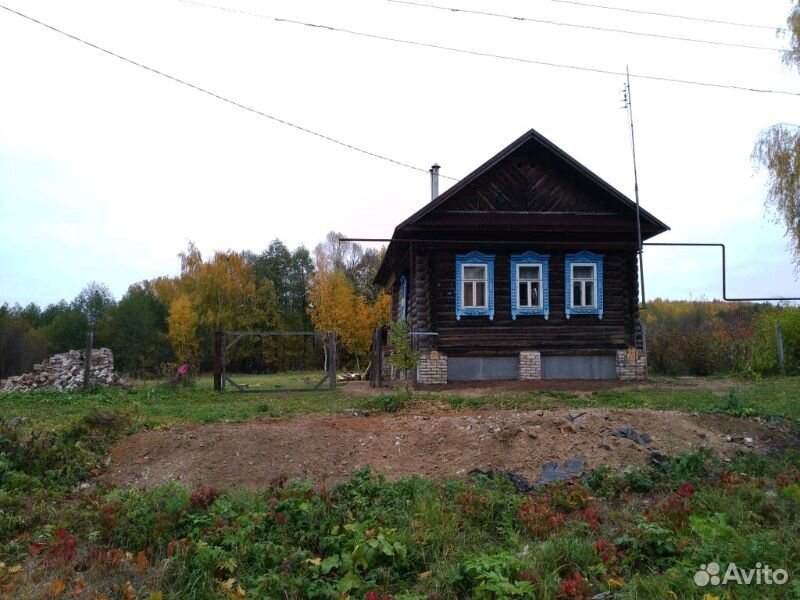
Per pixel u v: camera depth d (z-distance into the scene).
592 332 21.12
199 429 10.16
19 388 19.78
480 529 6.54
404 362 15.48
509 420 9.74
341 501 7.06
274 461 8.86
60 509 7.53
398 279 26.84
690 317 52.09
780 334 23.09
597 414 9.98
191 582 5.46
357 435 9.67
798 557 5.45
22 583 5.35
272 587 5.34
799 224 24.56
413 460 8.90
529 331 20.83
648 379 20.91
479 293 21.00
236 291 53.91
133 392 18.25
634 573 5.56
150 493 7.41
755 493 7.09
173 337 48.00
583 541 5.96
